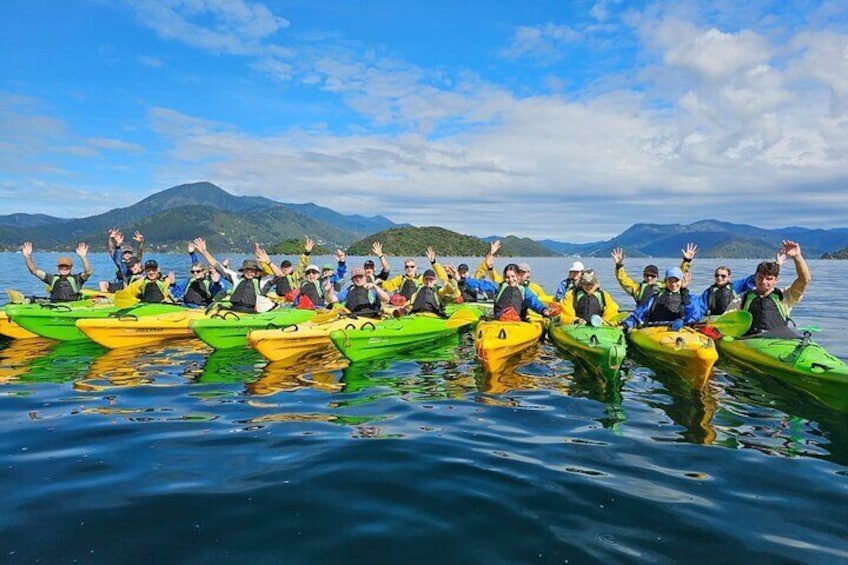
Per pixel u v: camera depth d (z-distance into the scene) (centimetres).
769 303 882
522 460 497
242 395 723
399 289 1561
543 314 1120
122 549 349
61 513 394
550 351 1020
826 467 481
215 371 866
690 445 537
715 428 588
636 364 905
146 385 775
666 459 500
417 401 698
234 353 1016
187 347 1074
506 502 413
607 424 603
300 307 1358
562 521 385
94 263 5603
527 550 349
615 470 474
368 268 1375
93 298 1396
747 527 376
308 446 532
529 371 866
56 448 524
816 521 385
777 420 613
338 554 344
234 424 600
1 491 430
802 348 765
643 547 352
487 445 536
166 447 528
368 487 439
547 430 582
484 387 769
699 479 455
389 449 523
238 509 402
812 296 2147
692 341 809
